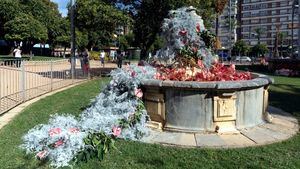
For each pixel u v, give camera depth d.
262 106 8.71
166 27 9.81
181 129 7.71
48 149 5.92
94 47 67.62
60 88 15.89
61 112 9.97
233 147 6.89
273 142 7.27
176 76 8.52
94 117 7.21
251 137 7.51
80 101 11.91
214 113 7.64
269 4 127.81
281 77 23.77
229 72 9.23
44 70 19.00
